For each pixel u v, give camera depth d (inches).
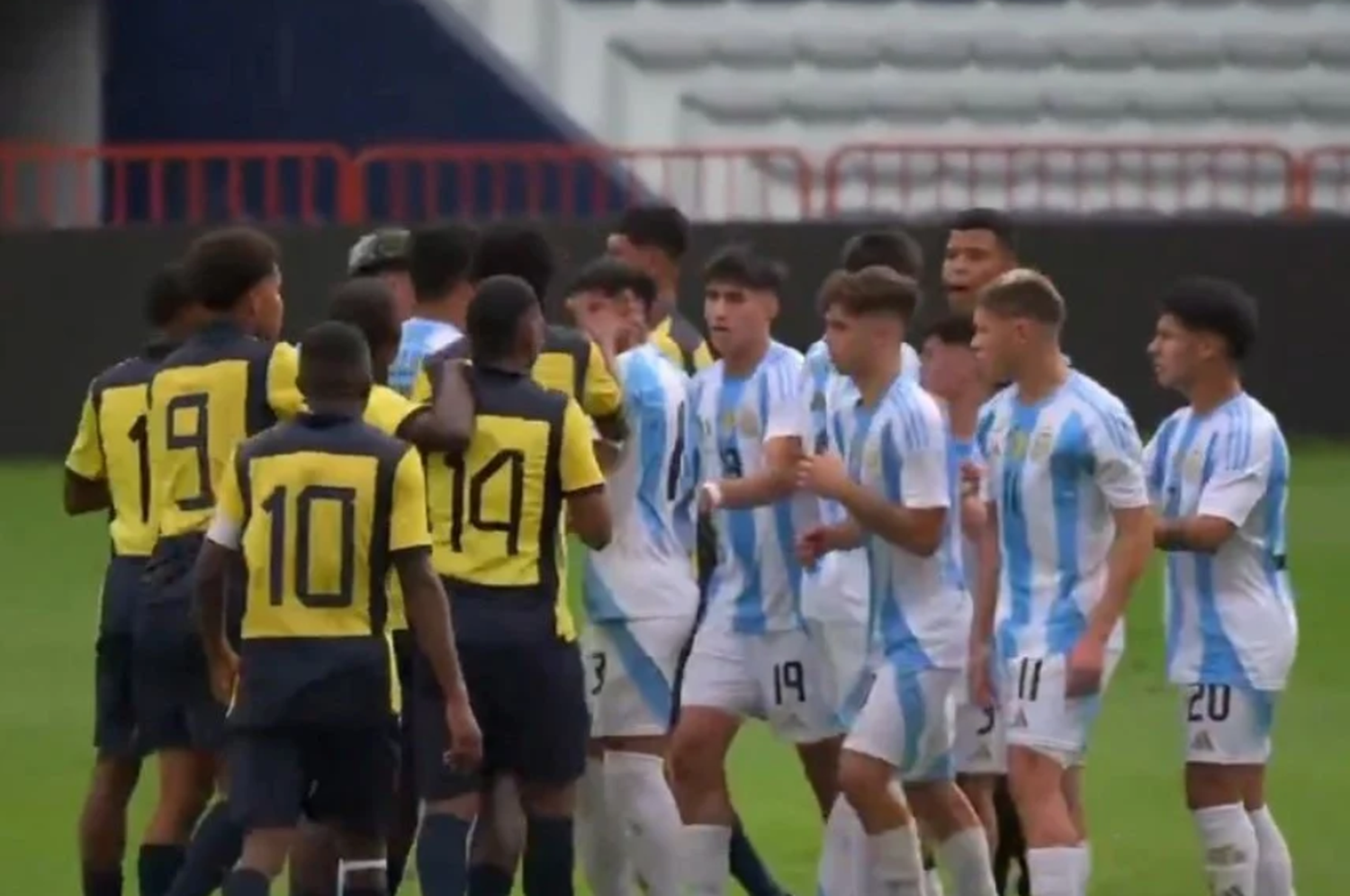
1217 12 4062.5
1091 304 3225.9
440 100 3868.1
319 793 1052.5
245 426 1157.1
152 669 1162.6
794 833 1497.3
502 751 1128.2
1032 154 3767.2
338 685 1031.0
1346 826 1531.7
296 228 3102.9
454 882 1102.4
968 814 1174.3
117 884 1210.6
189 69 3846.0
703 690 1245.1
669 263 1371.8
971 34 4037.9
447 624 1047.6
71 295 3169.3
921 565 1127.6
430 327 1259.2
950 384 1263.5
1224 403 1184.8
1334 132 4050.2
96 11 3806.6
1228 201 3905.0
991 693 1223.5
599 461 1198.3
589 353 1203.9
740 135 3993.6
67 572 2496.3
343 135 3853.3
